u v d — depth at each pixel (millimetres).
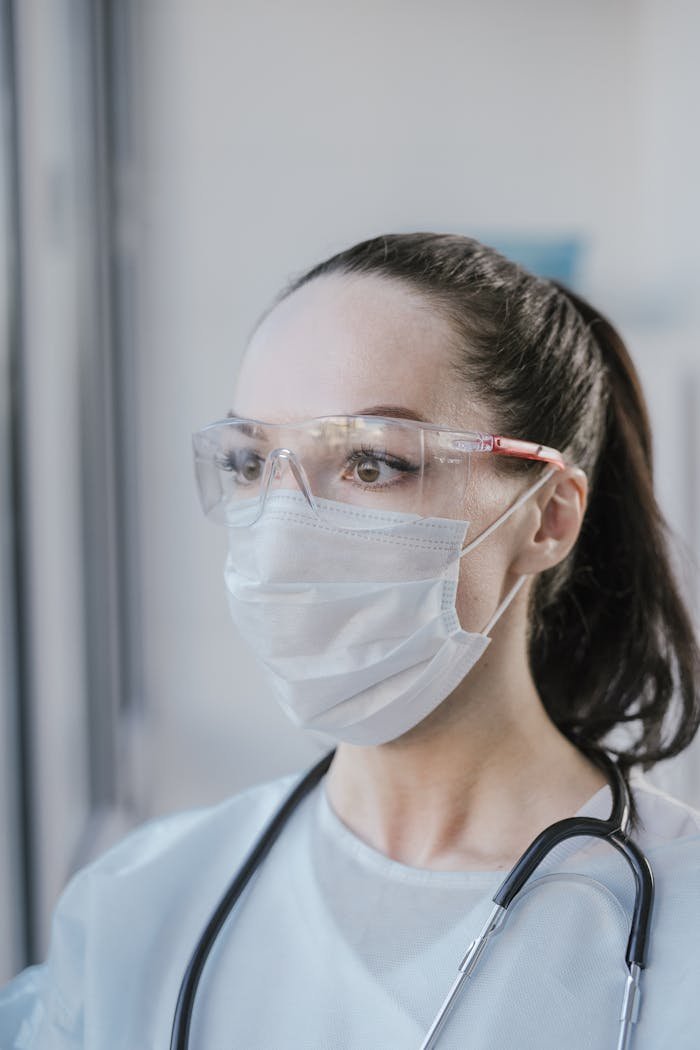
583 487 1063
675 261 2924
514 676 1021
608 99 3182
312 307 998
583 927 899
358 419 943
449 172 3188
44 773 2041
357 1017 913
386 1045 887
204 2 3152
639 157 3174
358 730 996
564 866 940
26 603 1992
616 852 943
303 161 3170
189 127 3150
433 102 3182
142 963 1026
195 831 1131
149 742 3104
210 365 3145
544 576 1114
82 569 2771
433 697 974
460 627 986
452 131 3182
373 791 1034
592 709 1192
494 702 1003
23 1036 1108
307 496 964
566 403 1075
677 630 1201
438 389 976
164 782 3109
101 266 2902
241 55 3158
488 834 986
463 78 3182
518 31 3182
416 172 3182
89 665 2809
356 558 968
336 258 1040
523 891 925
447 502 962
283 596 981
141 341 3121
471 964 880
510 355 1022
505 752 1001
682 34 2844
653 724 1194
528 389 1035
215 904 1062
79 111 2723
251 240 3158
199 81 3154
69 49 2633
